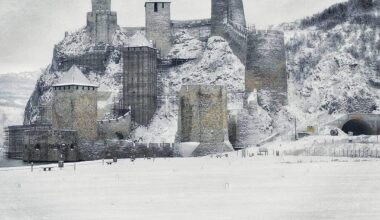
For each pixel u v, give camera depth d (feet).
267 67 611.47
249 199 196.03
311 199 193.47
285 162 364.17
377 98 590.96
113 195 209.36
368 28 645.51
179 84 640.99
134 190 223.51
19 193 216.54
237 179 258.78
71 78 510.58
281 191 215.10
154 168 336.29
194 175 282.15
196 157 465.88
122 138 568.41
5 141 594.65
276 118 596.70
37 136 483.10
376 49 629.10
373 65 619.26
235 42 648.79
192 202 191.01
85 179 268.21
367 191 213.25
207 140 495.41
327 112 590.55
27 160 485.15
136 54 602.03
